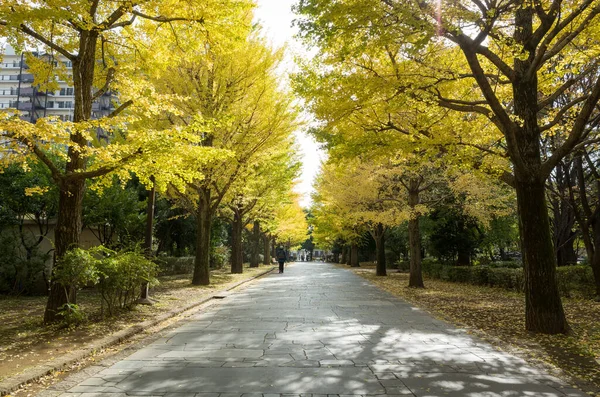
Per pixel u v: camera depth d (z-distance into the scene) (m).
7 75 61.28
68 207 8.33
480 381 4.79
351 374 5.04
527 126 8.05
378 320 9.16
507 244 28.55
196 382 4.70
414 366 5.42
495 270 16.91
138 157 7.73
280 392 4.36
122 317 8.96
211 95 14.80
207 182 16.41
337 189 21.14
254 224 37.31
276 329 8.06
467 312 10.33
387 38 6.74
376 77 8.66
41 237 14.46
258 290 16.47
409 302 12.50
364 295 14.50
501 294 14.54
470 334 7.61
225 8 8.77
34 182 14.06
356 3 6.71
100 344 6.39
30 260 13.73
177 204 19.97
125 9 8.35
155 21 9.43
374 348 6.44
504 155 8.98
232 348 6.44
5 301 12.27
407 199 19.42
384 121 10.55
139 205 17.19
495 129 10.19
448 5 6.72
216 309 11.03
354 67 9.49
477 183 15.66
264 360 5.70
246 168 16.86
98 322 8.32
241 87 15.24
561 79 12.20
